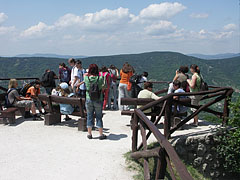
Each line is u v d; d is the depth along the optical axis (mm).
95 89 5344
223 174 5477
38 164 4246
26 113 7609
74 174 3902
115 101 9695
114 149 5039
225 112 5523
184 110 6367
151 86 6273
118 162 4387
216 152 5379
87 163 4320
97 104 5492
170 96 4633
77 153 4777
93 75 5340
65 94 7051
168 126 4746
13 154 4688
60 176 3824
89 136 5711
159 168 3324
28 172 3932
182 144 5230
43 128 6500
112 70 9477
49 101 6742
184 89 6762
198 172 5312
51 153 4766
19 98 7336
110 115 8484
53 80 8688
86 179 3760
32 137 5758
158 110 6117
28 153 4750
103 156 4637
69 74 8992
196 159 5305
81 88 7559
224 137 5238
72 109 6648
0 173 3879
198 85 6188
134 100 6121
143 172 4098
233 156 5172
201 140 5242
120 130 6586
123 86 8258
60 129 6430
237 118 4914
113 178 3822
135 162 4391
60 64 8922
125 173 4004
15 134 5977
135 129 4625
